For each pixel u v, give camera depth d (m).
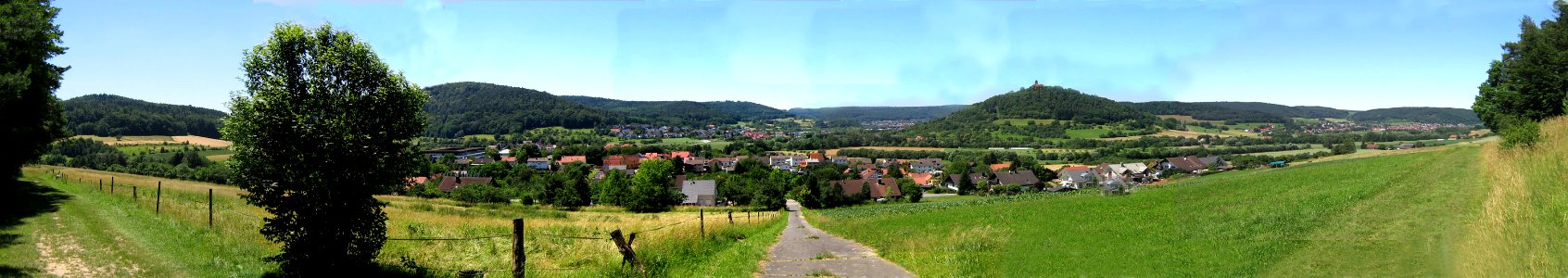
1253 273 12.87
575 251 17.22
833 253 18.12
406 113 13.75
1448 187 19.91
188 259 15.10
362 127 13.08
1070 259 16.05
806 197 90.75
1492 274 11.06
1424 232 14.53
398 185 14.10
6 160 32.38
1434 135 139.00
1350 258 13.28
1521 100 42.81
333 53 12.83
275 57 12.70
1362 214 17.77
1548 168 17.36
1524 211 13.63
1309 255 13.92
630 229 30.98
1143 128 194.50
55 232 18.20
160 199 31.00
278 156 12.52
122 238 17.53
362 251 13.85
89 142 107.94
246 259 15.24
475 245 19.30
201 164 101.50
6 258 14.48
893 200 98.00
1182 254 15.55
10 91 24.48
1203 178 54.16
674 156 158.25
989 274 14.27
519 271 12.61
